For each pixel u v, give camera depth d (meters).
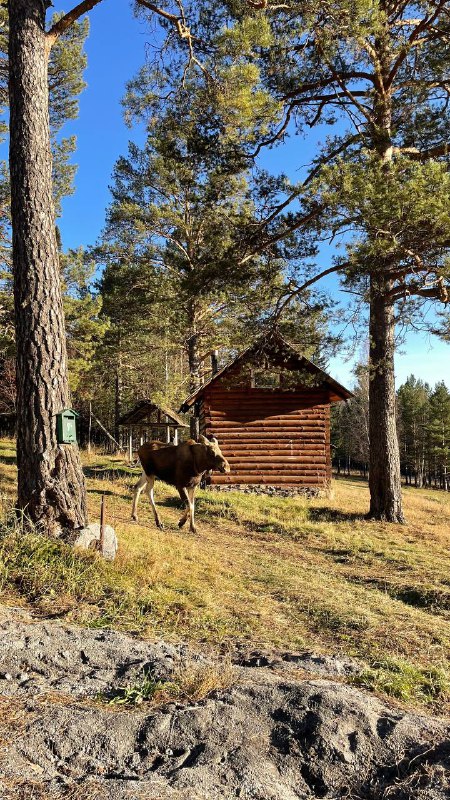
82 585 5.27
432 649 5.38
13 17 6.86
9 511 6.20
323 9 10.57
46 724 2.95
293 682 3.74
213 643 4.72
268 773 2.83
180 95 11.58
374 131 11.90
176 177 20.08
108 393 42.16
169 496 15.27
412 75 12.97
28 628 4.11
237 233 13.93
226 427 18.62
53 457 6.18
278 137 13.66
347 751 3.05
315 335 13.95
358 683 4.07
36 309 6.33
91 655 3.88
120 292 23.42
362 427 50.50
